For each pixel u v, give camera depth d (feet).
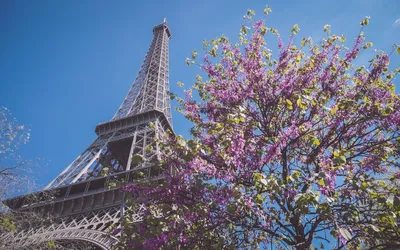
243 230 41.63
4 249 76.79
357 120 42.80
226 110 49.16
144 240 37.06
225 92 48.83
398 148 41.78
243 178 40.22
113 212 147.23
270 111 48.67
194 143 38.55
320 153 41.32
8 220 75.36
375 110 41.16
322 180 31.14
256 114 49.14
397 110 40.96
